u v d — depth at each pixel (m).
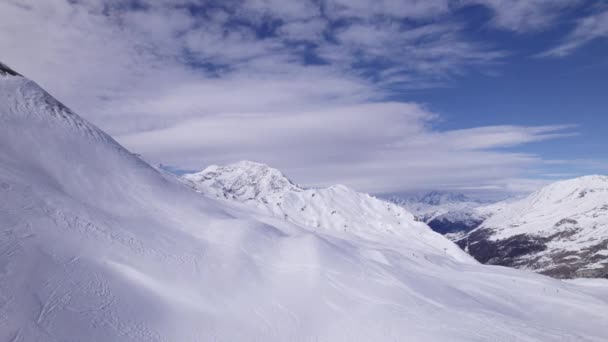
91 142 57.22
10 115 48.88
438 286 50.38
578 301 54.47
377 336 30.72
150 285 29.42
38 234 27.78
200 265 37.34
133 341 21.67
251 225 55.31
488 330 35.22
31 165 41.72
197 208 60.44
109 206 44.97
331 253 50.12
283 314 32.44
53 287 22.67
